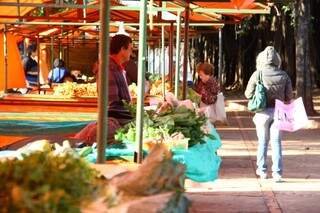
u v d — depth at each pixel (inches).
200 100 568.1
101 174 175.8
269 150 628.4
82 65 1116.5
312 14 1609.3
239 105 1186.6
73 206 127.9
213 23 678.5
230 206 408.2
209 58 1850.4
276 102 477.1
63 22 553.0
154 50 1103.6
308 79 1015.6
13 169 135.1
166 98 365.7
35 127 406.9
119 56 355.3
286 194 446.6
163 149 155.4
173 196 146.6
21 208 122.8
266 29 1663.4
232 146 695.7
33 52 952.3
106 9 225.8
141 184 145.7
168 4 518.0
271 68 485.7
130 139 300.0
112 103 346.6
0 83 632.4
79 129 410.3
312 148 668.7
